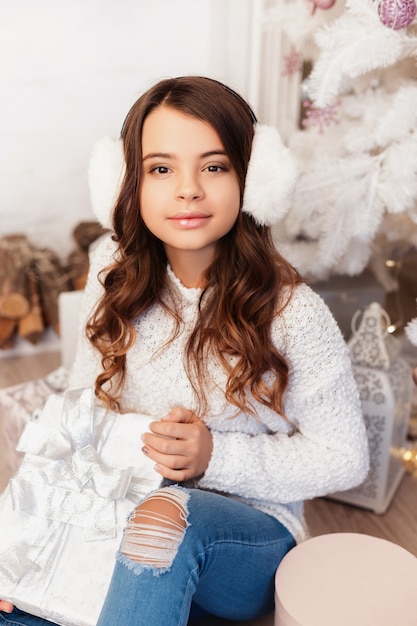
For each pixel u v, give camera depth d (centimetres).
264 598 104
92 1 228
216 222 96
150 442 98
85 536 94
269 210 97
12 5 220
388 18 118
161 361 106
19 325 231
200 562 90
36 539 95
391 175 135
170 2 236
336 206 142
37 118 233
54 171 240
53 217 243
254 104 186
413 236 162
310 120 158
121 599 85
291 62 174
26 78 228
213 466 101
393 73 150
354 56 125
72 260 231
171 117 93
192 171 94
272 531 103
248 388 104
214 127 93
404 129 129
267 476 103
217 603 102
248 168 96
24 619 96
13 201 238
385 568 99
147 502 91
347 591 94
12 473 158
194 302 106
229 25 202
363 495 154
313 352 102
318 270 161
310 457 105
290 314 101
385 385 146
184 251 103
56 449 100
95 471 97
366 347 150
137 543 87
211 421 107
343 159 141
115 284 108
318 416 105
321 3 133
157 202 96
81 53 232
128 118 99
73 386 121
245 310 101
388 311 195
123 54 237
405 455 161
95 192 106
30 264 226
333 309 170
